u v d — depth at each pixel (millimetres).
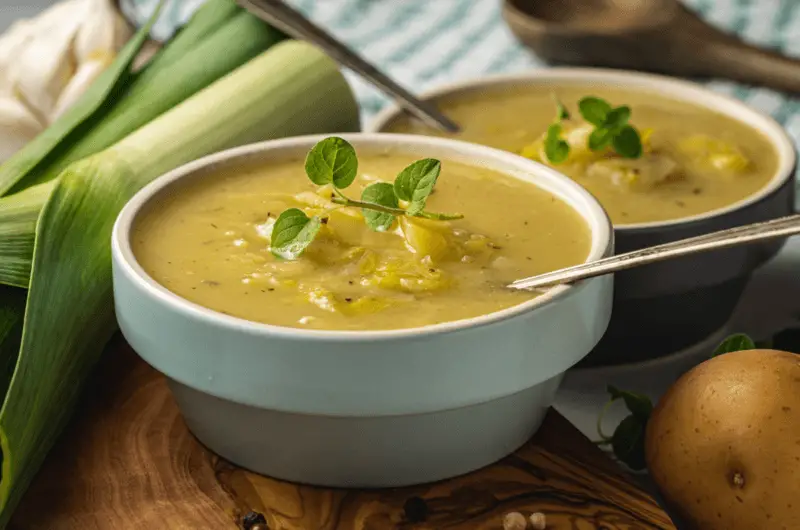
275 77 739
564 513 594
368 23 1124
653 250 583
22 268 634
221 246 606
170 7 1110
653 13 1010
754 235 567
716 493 590
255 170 654
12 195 657
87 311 628
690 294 672
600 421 652
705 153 712
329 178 606
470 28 1102
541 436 625
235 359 562
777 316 720
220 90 725
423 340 556
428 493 599
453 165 663
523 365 573
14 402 585
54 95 831
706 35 971
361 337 554
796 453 578
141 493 598
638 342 681
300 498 595
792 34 1059
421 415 577
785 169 692
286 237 593
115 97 739
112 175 659
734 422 586
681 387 606
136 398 643
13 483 582
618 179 689
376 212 603
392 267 591
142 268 588
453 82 774
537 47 998
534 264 602
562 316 576
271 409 568
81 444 619
